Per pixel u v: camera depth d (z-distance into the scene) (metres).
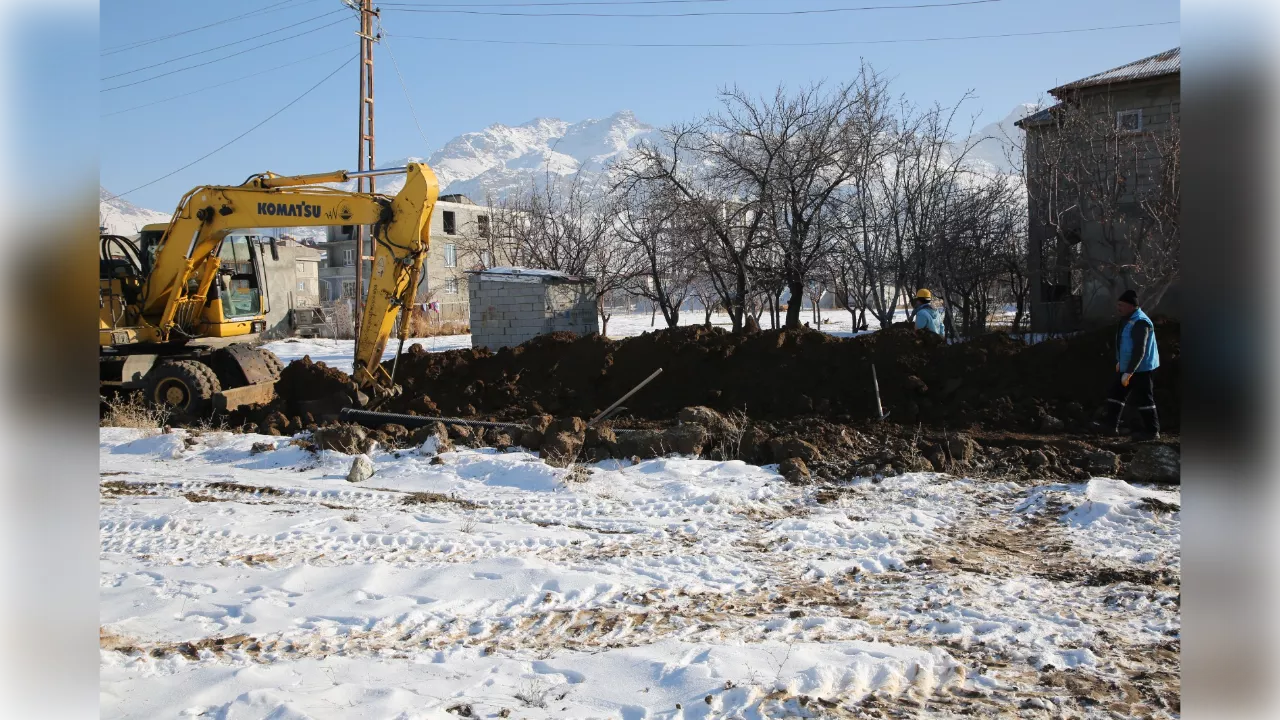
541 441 10.57
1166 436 10.26
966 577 6.21
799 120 19.09
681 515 8.07
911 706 4.23
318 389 14.23
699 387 12.98
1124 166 19.47
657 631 5.32
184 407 14.30
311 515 8.23
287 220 13.96
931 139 19.38
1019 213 20.59
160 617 5.55
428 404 13.41
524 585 6.09
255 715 4.02
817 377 12.45
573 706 4.21
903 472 9.10
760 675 4.41
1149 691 4.43
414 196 13.18
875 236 19.58
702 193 19.23
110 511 8.46
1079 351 11.80
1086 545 6.89
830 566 6.53
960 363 12.12
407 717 3.98
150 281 14.85
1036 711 4.21
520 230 26.02
